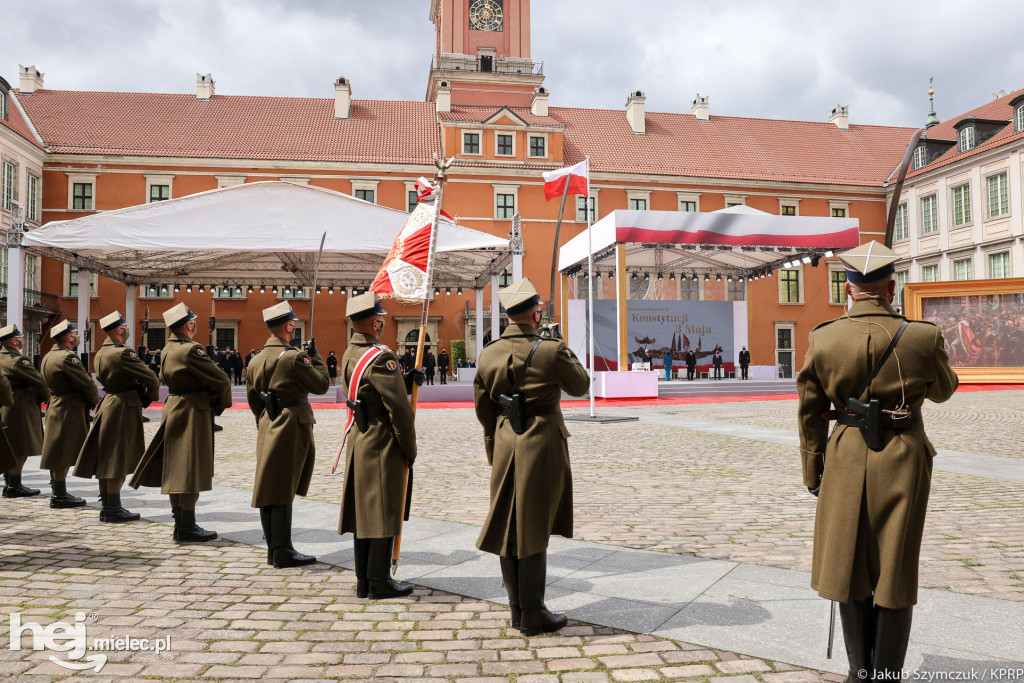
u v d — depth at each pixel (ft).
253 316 125.08
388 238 61.98
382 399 13.26
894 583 8.36
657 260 101.45
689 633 11.43
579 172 54.90
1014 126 115.03
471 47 156.04
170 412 17.95
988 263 115.55
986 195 116.47
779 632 11.43
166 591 13.92
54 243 59.57
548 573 14.80
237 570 15.42
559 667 10.21
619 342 72.79
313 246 61.00
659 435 41.65
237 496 23.98
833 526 8.95
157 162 119.85
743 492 23.99
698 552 16.43
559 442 12.07
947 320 89.30
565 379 11.93
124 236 59.67
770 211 139.54
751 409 62.95
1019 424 45.27
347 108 138.72
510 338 12.27
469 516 20.39
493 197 129.29
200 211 60.18
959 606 12.54
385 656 10.70
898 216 139.95
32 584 14.38
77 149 118.11
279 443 15.84
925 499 8.85
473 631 11.72
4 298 104.47
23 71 129.80
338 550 16.96
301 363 16.05
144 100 134.62
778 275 138.31
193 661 10.56
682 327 115.85
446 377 122.01
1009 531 18.21
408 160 127.44
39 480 28.40
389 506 13.44
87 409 23.34
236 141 127.54
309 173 124.26
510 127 131.54
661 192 135.85
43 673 10.16
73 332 23.34
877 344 8.89
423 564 15.58
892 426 8.82
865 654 8.85
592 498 23.06
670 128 152.35
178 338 18.21
